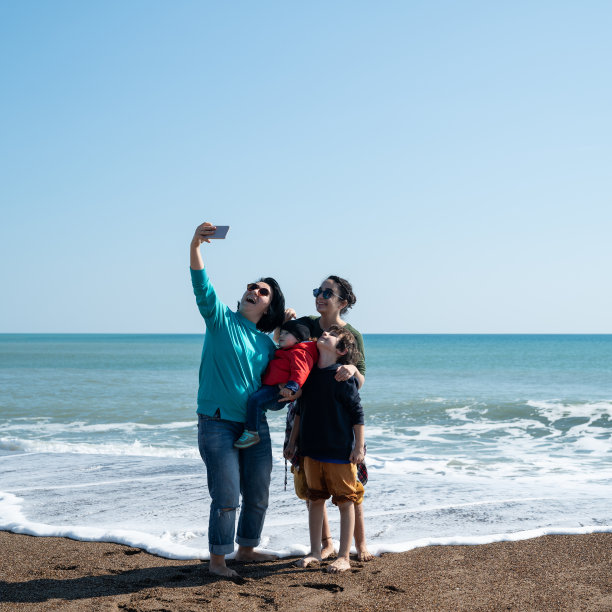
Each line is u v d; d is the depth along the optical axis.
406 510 5.95
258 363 4.22
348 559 4.18
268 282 4.48
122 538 4.90
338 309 4.43
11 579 3.95
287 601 3.54
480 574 4.04
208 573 4.07
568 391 23.08
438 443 11.86
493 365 43.47
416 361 50.31
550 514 5.77
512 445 11.57
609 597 3.62
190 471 8.05
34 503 6.26
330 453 4.14
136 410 17.52
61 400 20.19
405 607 3.46
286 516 5.67
